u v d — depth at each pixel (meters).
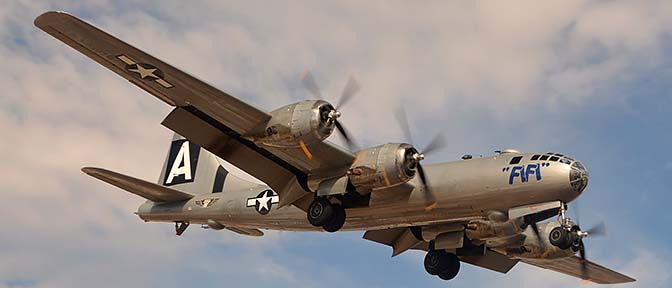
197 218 73.12
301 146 54.38
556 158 57.28
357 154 58.66
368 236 73.06
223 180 77.19
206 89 52.38
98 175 67.56
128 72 52.25
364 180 57.84
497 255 77.38
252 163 60.31
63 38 48.94
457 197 59.22
